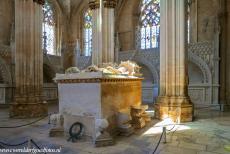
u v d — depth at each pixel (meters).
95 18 14.11
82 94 6.42
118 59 22.67
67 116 6.71
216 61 16.78
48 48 26.42
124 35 24.72
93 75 6.09
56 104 19.94
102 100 6.14
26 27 11.78
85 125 6.30
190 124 8.70
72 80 6.58
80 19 27.72
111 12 14.12
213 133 7.12
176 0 9.73
